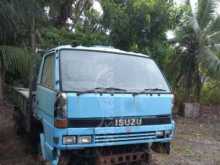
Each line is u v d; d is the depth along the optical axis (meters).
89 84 5.02
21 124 7.70
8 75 13.20
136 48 14.27
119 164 5.59
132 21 13.89
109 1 14.45
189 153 7.86
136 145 5.45
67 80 4.93
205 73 15.56
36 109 6.04
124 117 4.99
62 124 4.59
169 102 5.50
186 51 15.34
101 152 5.12
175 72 15.45
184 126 12.18
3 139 7.88
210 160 7.33
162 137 5.41
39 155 5.89
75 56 5.29
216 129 12.04
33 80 6.46
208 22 15.17
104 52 5.54
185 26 15.21
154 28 14.10
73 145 4.64
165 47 15.02
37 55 6.77
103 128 4.80
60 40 13.66
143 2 13.77
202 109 16.17
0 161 6.36
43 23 13.20
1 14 10.38
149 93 5.28
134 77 5.46
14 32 11.63
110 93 4.93
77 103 4.67
